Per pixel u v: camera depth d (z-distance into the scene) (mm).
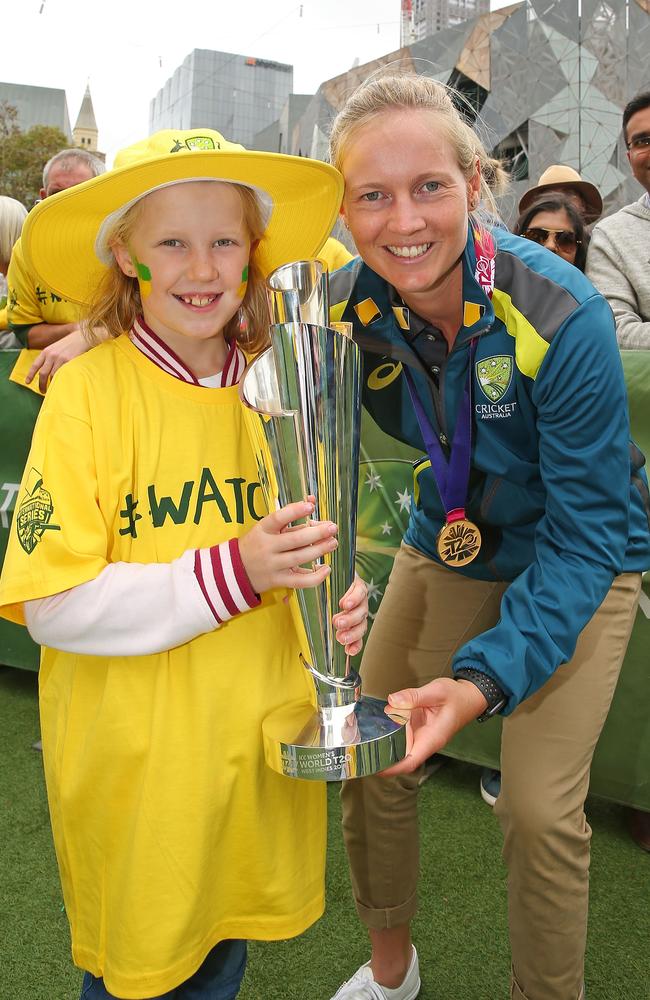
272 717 1032
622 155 26281
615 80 25984
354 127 1089
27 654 2939
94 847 1054
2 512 2760
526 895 1191
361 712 1020
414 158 1056
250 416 941
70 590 949
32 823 2139
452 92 1267
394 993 1521
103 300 1141
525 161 26859
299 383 927
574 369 1112
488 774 2268
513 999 1265
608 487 1149
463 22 27000
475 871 1925
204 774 1021
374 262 1147
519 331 1146
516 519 1327
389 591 1555
